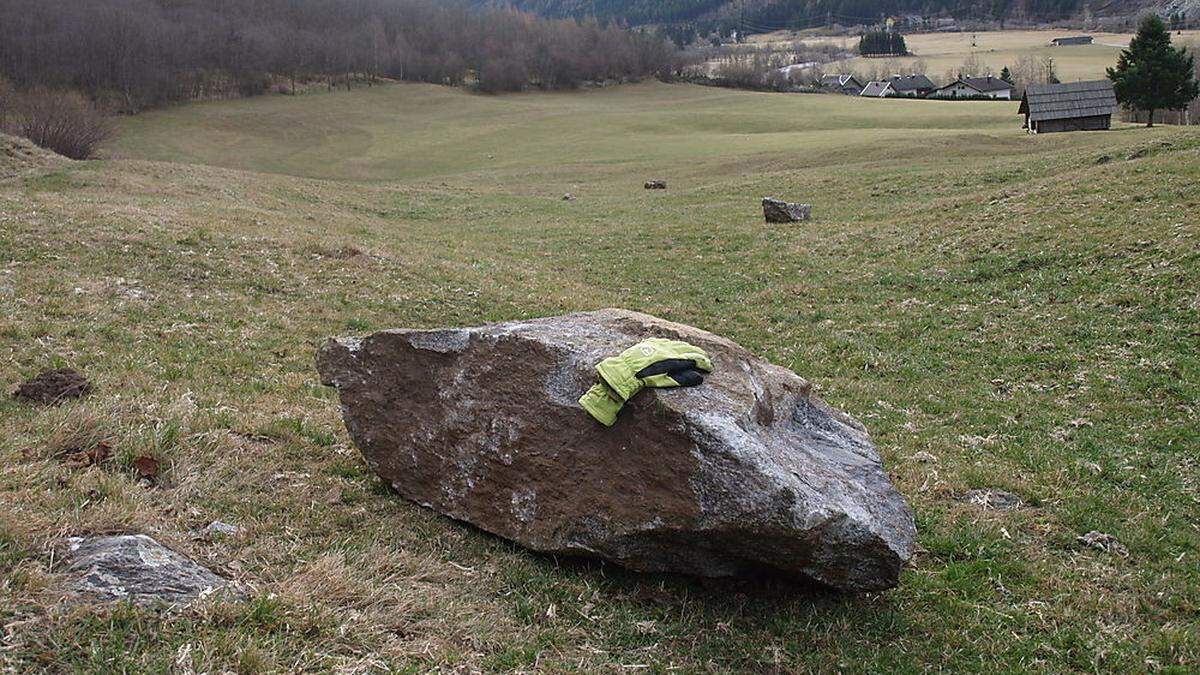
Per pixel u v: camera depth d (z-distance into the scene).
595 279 23.27
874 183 36.78
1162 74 69.38
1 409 9.29
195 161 75.94
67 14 98.00
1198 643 6.68
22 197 23.58
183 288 16.67
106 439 8.16
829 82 159.25
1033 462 10.64
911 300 19.08
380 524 7.45
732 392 6.75
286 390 11.57
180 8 117.94
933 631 6.76
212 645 5.13
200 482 7.65
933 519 8.86
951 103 103.38
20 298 14.24
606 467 6.66
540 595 6.64
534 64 140.25
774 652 6.25
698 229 29.77
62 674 4.77
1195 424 11.72
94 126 54.94
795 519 5.98
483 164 72.00
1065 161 33.03
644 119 96.25
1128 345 14.95
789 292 20.64
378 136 93.06
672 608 6.72
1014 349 15.53
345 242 22.94
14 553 5.71
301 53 125.38
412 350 7.99
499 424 7.29
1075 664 6.44
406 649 5.61
